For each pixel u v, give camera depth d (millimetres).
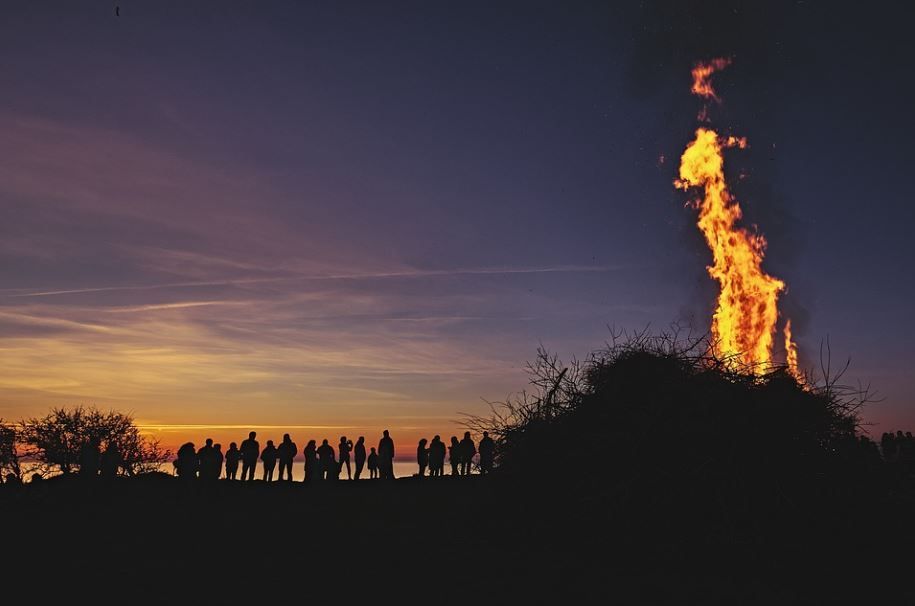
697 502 11398
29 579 10891
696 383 12289
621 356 13570
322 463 26000
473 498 16047
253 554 12812
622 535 11898
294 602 9375
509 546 12805
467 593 9750
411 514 17453
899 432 12633
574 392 13547
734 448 11359
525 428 13797
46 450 31094
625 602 9258
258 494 23844
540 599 9414
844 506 11320
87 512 20109
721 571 10766
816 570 10633
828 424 11758
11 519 18656
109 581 10711
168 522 17500
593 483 12070
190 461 24141
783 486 11234
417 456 26719
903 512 11500
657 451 11859
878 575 10328
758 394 11992
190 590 10102
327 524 16422
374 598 9555
